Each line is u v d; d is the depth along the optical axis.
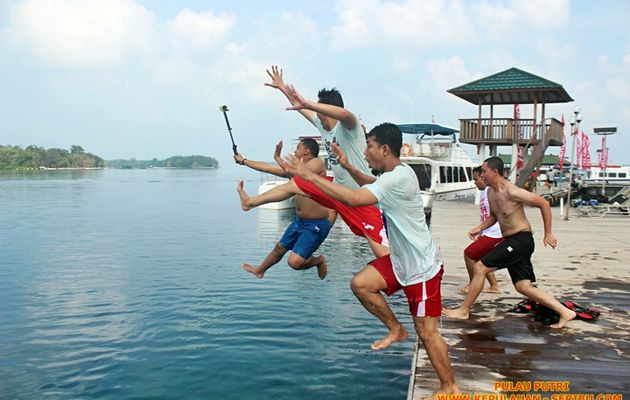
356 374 6.29
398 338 4.37
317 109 4.54
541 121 23.42
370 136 4.00
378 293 4.29
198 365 6.57
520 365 4.83
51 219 25.36
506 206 6.05
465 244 11.91
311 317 8.59
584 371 4.69
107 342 7.46
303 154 5.27
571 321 6.18
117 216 27.03
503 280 8.48
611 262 9.95
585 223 17.27
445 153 29.20
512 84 22.75
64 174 139.88
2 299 9.88
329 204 4.96
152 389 5.91
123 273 12.30
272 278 11.65
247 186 73.69
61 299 9.85
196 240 18.11
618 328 5.92
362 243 17.75
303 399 5.63
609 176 47.00
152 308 9.20
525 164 25.12
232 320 8.45
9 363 6.69
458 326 6.02
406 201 3.87
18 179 95.62
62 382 6.12
